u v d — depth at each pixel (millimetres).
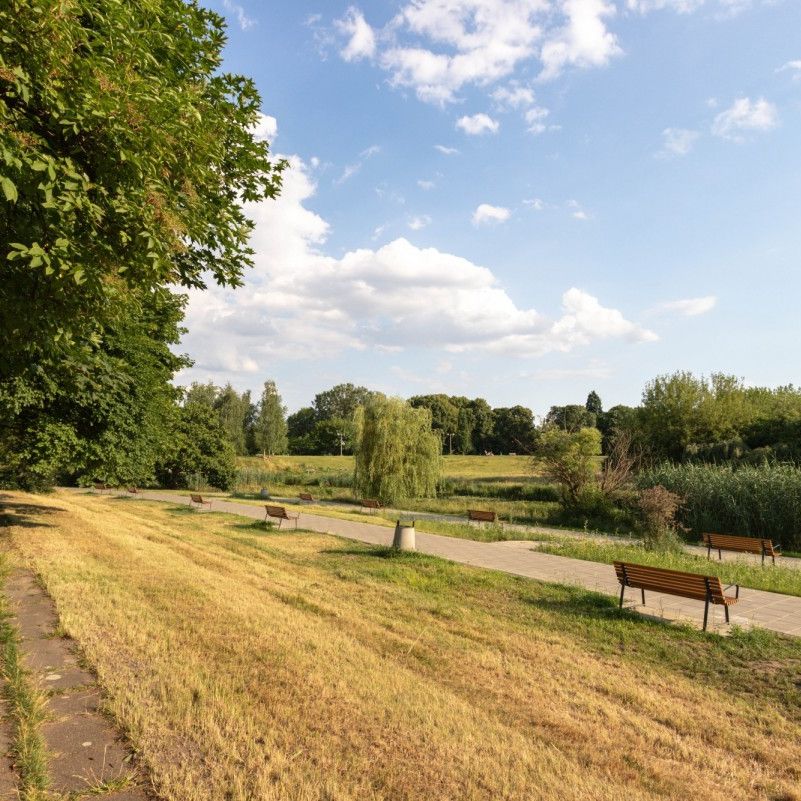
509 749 3971
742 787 3783
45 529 13297
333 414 132625
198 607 6969
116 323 13039
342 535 16562
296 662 5285
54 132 4812
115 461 14820
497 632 7031
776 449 32344
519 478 54844
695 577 7531
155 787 3182
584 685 5453
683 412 39406
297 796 3186
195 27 6602
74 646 5348
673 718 4785
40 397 12570
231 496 37875
